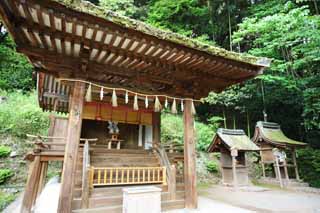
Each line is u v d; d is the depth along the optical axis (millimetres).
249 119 15992
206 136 13531
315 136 12891
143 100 7500
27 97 12656
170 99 5715
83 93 4254
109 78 5238
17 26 3215
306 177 10789
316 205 5863
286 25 9117
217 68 4867
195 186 5148
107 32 3412
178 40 3840
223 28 16656
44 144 5691
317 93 9734
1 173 8242
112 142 8945
